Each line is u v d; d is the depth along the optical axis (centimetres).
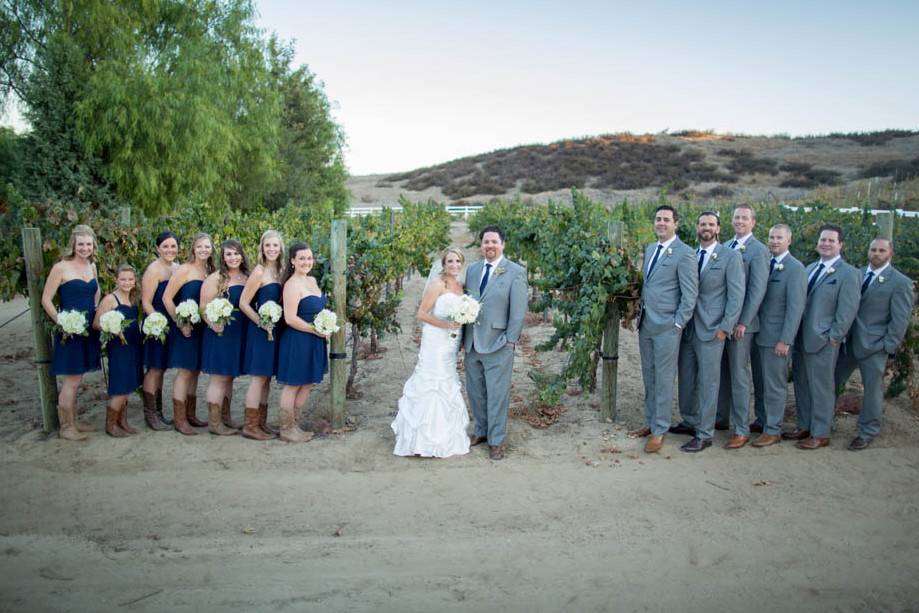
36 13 1662
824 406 546
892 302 530
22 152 1662
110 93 1595
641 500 456
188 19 1836
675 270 535
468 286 549
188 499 450
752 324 546
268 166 2123
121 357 545
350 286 639
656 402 548
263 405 570
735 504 450
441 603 331
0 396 679
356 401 680
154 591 339
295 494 461
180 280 554
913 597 341
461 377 807
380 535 404
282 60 3312
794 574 362
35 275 551
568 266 632
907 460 525
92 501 445
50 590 339
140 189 1636
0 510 431
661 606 331
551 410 646
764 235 1088
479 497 460
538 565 370
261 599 332
